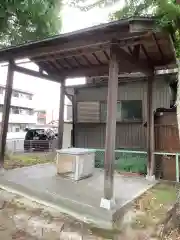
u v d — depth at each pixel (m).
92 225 3.37
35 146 13.38
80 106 9.45
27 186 4.68
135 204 3.99
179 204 3.26
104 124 9.00
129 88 8.72
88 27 3.85
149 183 5.21
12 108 24.61
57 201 4.06
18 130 25.16
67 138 9.39
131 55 4.61
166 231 3.03
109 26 3.69
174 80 7.06
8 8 6.03
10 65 5.75
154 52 5.07
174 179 5.59
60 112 7.61
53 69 7.01
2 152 5.85
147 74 5.66
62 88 7.55
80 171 5.33
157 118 6.00
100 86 9.10
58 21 7.37
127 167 6.63
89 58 6.08
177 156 5.49
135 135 8.48
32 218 3.62
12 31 7.20
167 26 3.49
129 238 2.96
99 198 4.02
